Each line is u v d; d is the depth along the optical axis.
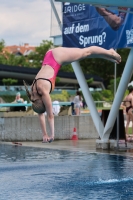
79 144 30.70
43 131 11.14
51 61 11.21
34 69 105.31
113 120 26.72
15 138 33.50
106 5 17.98
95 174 18.61
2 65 101.81
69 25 28.17
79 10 27.52
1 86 97.69
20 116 34.91
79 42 27.59
